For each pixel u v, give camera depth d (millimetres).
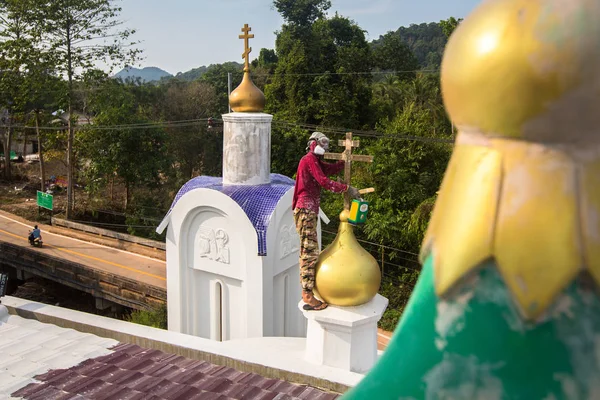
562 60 1263
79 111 44875
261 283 10750
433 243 1512
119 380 6992
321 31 42281
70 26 36406
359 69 40562
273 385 6914
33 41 36031
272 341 9273
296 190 6941
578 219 1322
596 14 1278
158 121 42500
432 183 27938
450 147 28484
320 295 6949
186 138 43156
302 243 6914
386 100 40688
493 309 1383
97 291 28016
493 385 1392
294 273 12078
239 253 11133
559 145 1345
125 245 32969
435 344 1459
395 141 28141
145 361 7570
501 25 1353
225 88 52062
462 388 1419
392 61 49344
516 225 1347
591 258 1313
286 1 41625
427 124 29516
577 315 1342
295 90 38969
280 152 36531
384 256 27750
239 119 11742
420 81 38812
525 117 1326
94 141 38125
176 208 11703
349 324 6793
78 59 37031
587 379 1351
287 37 40562
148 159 38875
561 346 1354
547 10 1304
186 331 12211
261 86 49969
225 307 11734
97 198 41156
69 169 38812
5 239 34625
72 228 36344
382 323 24625
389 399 1514
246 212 10797
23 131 50062
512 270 1348
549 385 1362
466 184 1444
